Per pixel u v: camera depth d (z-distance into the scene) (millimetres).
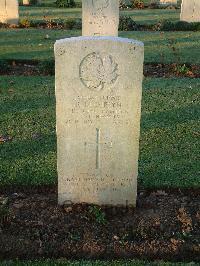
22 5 9211
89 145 2131
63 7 8984
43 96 3828
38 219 2162
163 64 4832
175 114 3465
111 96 2041
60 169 2178
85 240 2025
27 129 3162
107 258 1960
